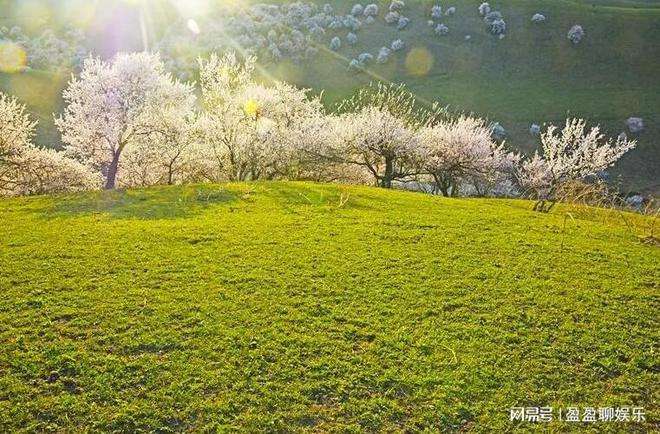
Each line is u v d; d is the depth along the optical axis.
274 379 8.66
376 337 10.08
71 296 11.38
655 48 100.62
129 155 38.47
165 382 8.48
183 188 25.55
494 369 9.19
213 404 8.01
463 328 10.55
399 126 38.78
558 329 10.70
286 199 22.80
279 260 14.05
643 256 16.12
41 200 22.52
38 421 7.54
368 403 8.20
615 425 7.99
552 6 114.00
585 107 90.75
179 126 36.75
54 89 86.75
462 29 113.81
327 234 16.81
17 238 15.84
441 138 42.66
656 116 86.62
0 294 11.42
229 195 23.50
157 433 7.45
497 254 15.43
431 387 8.63
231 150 39.91
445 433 7.68
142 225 17.56
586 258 15.51
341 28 119.69
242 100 41.19
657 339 10.52
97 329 9.97
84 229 16.97
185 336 9.83
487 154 43.06
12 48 102.94
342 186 28.05
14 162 35.03
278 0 132.50
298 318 10.66
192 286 12.11
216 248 14.98
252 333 10.00
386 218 19.56
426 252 15.23
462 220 20.05
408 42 113.62
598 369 9.39
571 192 25.70
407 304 11.53
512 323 10.84
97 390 8.22
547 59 103.88
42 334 9.77
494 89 99.12
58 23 117.75
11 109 35.25
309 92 102.38
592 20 108.25
